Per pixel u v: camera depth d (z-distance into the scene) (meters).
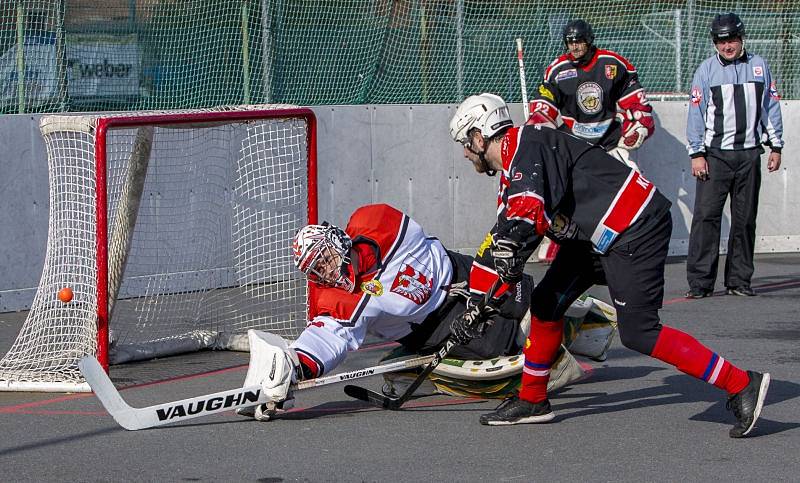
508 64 26.50
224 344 17.48
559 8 26.64
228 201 20.92
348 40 25.14
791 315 19.48
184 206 20.84
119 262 16.11
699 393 13.79
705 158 21.27
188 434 12.12
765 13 27.33
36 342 15.55
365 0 25.25
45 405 13.70
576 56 22.09
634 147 22.12
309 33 24.73
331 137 24.42
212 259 20.84
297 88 24.73
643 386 14.22
